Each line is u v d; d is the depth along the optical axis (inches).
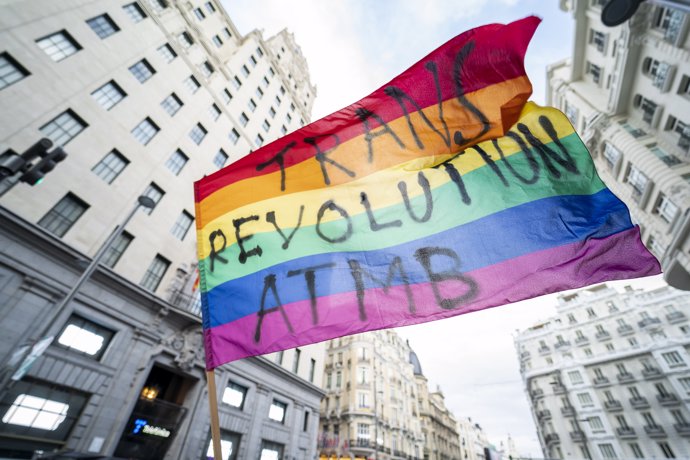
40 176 268.2
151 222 606.5
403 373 1983.3
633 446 1396.4
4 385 249.8
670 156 659.4
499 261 129.1
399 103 172.4
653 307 1636.3
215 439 114.0
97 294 478.0
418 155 162.6
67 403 422.0
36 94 482.3
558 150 145.6
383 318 130.8
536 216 134.3
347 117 179.6
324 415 1523.1
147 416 514.6
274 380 768.9
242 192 181.3
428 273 135.5
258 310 148.3
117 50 645.3
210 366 139.0
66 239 473.7
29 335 392.5
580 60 965.8
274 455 713.0
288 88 1441.9
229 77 1039.0
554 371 1776.6
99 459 254.2
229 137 915.4
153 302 544.4
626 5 163.2
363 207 159.5
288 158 182.2
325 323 136.1
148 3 774.5
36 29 508.7
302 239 160.4
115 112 602.2
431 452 2003.0
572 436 1571.1
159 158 666.2
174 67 793.6
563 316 1915.6
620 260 115.3
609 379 1590.8
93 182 530.0
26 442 377.1
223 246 170.7
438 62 168.4
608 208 127.2
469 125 157.8
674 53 614.2
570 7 941.8
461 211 145.1
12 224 398.3
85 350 455.5
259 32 1363.2
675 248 551.2
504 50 155.7
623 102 781.3
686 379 1396.4
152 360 530.3
